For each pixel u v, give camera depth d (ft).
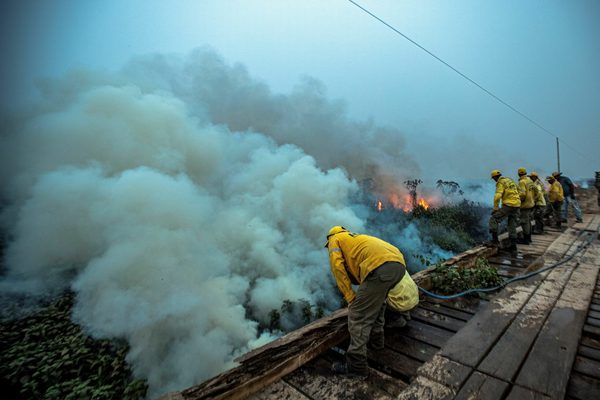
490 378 7.45
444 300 13.19
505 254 21.17
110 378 15.23
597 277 14.58
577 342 8.83
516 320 10.38
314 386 7.84
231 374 7.59
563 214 34.14
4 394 13.44
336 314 10.95
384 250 8.24
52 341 17.13
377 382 7.88
